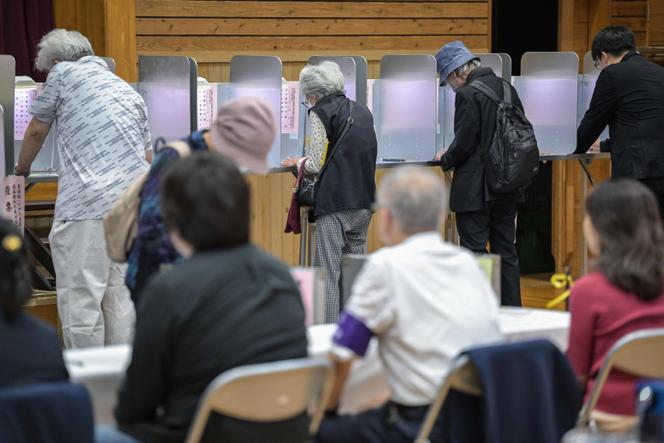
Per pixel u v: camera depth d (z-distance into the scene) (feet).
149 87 41.52
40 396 16.02
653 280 20.61
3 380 17.38
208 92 41.52
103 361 20.62
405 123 44.80
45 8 48.62
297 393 18.30
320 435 19.89
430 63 43.78
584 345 20.98
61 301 33.50
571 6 58.80
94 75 33.12
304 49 54.39
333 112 37.40
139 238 22.21
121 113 33.01
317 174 37.60
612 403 20.75
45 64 33.60
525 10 63.77
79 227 32.81
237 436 18.08
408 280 19.31
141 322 18.08
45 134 33.40
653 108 40.81
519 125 39.22
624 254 20.70
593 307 20.84
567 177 56.80
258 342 18.35
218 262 18.43
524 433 18.92
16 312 17.71
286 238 50.67
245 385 17.57
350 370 20.27
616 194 20.93
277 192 50.06
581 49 59.98
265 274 18.75
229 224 18.54
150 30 50.37
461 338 19.38
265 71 41.16
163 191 18.81
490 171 39.04
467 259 20.07
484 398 18.21
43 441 16.03
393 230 19.95
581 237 50.44
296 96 41.70
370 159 37.96
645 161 40.81
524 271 58.80
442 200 19.94
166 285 18.07
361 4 55.62
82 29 49.08
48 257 40.16
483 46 59.21
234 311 18.25
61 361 18.15
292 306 19.01
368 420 19.86
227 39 52.34
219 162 18.79
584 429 20.56
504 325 23.47
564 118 47.24
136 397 18.30
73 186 32.76
